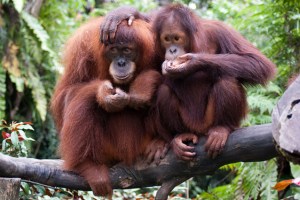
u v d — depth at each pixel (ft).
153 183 27.43
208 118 26.32
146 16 30.55
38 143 52.90
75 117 27.37
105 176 26.99
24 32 51.55
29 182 26.76
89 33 29.99
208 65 25.86
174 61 26.07
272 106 39.24
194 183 52.60
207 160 25.76
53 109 30.71
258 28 41.83
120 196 35.73
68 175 27.32
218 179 53.11
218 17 59.31
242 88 26.96
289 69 40.29
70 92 28.86
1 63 50.34
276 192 37.76
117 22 27.94
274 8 39.75
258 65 26.91
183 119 26.76
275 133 20.18
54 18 55.88
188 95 26.66
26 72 51.60
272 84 39.50
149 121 27.76
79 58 29.63
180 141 25.96
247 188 38.52
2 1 49.14
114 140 28.07
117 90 26.58
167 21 27.40
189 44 27.40
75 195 31.53
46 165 27.43
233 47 27.84
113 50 28.17
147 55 28.48
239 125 26.55
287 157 19.76
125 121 27.91
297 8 39.34
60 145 29.14
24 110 54.54
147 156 27.35
